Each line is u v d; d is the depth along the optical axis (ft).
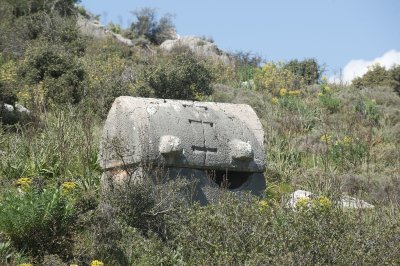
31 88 73.67
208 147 46.50
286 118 78.54
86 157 51.19
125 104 46.34
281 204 46.42
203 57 128.98
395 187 59.41
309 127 78.38
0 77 77.00
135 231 40.91
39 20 113.39
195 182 45.83
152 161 44.70
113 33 143.84
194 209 41.93
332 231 39.81
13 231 37.88
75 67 78.54
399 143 77.97
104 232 39.29
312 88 99.35
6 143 53.42
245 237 38.91
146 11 166.09
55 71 77.71
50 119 62.08
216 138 47.09
